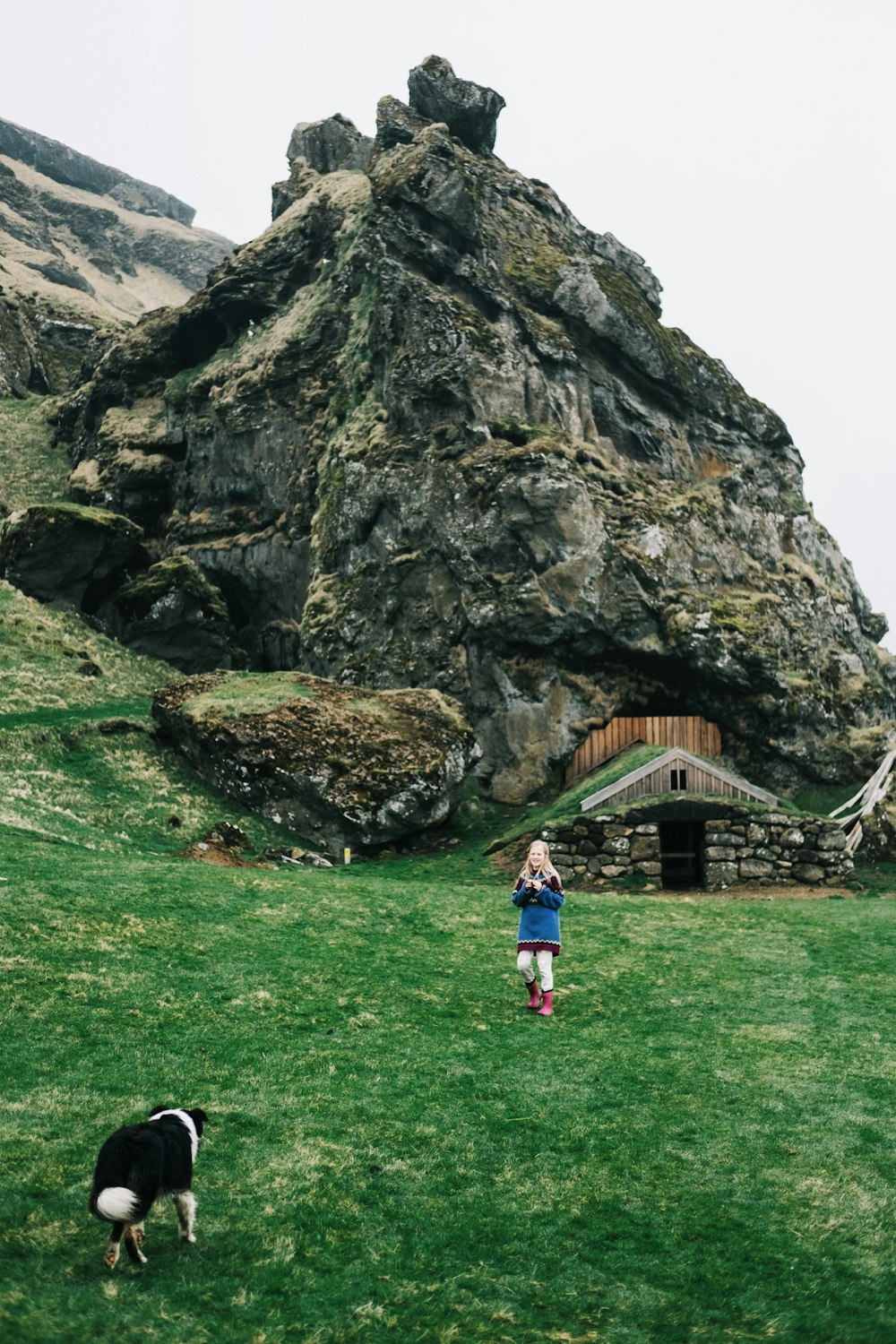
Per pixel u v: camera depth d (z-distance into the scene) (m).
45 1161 9.01
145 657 50.66
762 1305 7.63
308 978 15.38
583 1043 13.33
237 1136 9.96
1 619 47.22
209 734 36.56
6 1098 10.34
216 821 33.91
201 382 62.88
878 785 43.91
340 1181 9.18
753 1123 10.96
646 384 56.25
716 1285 7.90
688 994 16.05
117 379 71.56
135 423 67.38
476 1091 11.49
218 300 65.06
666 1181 9.59
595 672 45.69
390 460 49.12
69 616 51.12
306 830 35.69
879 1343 7.16
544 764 44.12
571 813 35.09
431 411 49.78
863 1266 8.25
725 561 50.50
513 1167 9.73
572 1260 8.18
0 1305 6.77
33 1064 11.23
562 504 45.34
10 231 144.38
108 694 43.97
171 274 172.00
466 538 46.19
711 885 33.06
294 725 37.47
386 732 38.28
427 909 20.89
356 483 49.88
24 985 13.62
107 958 15.20
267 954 16.42
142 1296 7.11
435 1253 8.16
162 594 51.31
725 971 17.61
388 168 57.94
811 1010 15.40
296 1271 7.68
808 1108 11.40
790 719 45.38
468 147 62.88
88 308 102.06
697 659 44.66
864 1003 15.91
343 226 62.62
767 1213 9.07
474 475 46.78
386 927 19.06
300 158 75.94
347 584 49.22
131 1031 12.51
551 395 51.56
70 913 17.09
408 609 47.25
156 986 14.26
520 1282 7.82
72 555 51.69
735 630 45.34
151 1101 10.55
